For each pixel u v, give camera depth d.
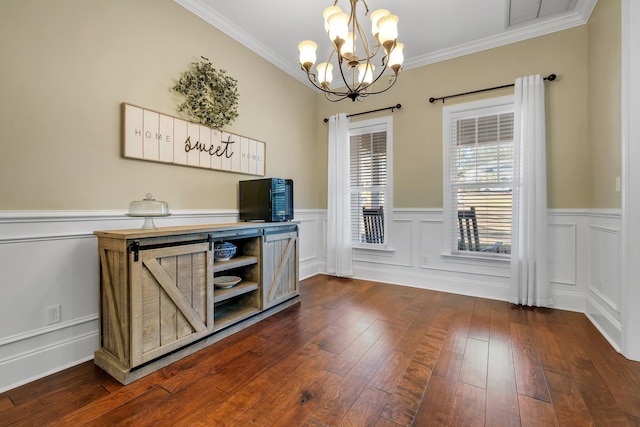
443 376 1.67
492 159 3.17
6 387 1.57
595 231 2.49
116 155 2.03
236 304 2.64
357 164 4.04
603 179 2.32
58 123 1.76
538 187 2.80
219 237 2.15
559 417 1.34
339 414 1.37
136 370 1.64
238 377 1.67
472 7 2.60
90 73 1.89
